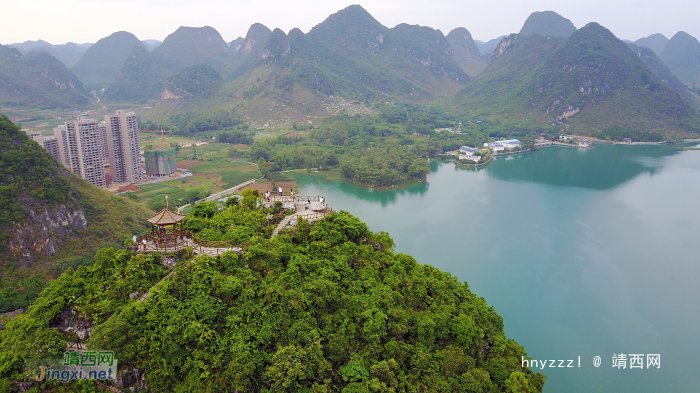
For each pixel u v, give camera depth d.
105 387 54.88
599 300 126.75
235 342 58.12
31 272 137.25
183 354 56.81
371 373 61.03
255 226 80.38
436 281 84.81
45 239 145.38
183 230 74.44
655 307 123.56
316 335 61.22
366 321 65.88
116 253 68.06
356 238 86.81
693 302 126.12
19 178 147.75
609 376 97.69
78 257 147.25
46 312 60.31
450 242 167.75
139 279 63.84
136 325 57.28
